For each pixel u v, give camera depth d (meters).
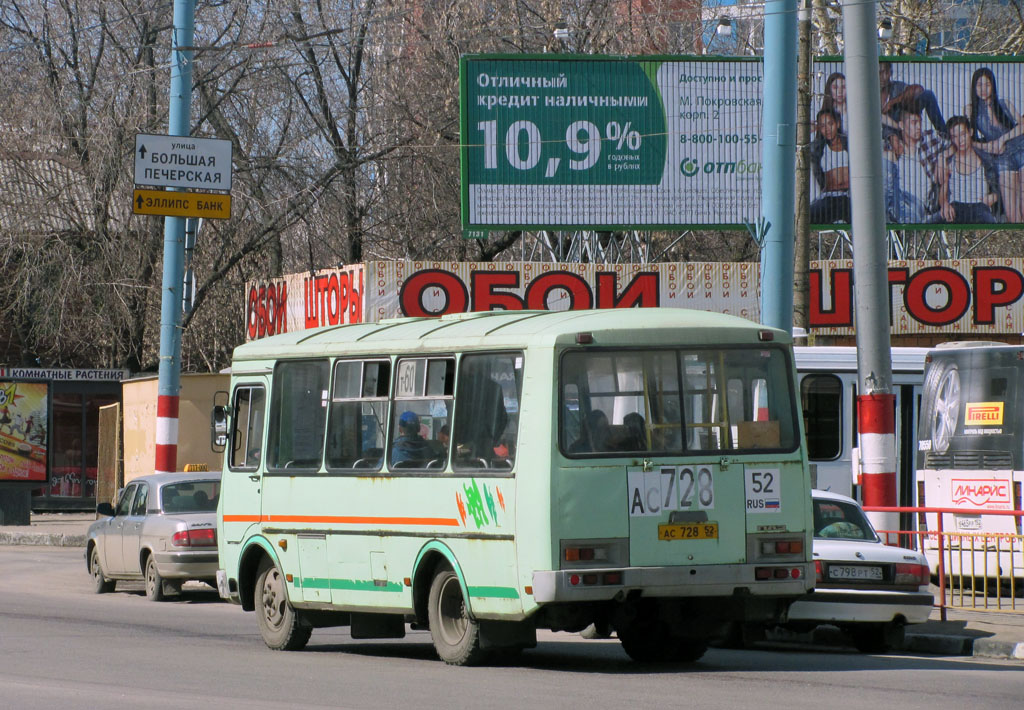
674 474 25.05
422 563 26.77
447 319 28.22
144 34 78.19
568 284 66.88
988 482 41.69
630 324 25.33
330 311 68.44
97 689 23.02
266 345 31.64
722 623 26.52
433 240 83.56
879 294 35.16
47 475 71.50
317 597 29.16
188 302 58.94
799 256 52.59
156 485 43.56
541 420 24.53
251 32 79.88
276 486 30.42
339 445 28.98
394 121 80.06
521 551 24.55
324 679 24.45
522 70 71.56
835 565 29.52
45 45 80.50
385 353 28.14
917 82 73.81
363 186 81.25
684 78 72.31
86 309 80.06
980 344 44.34
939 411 43.72
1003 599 35.03
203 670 25.83
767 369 26.20
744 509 25.47
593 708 20.75
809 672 25.69
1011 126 74.06
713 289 67.75
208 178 52.34
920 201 73.75
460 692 22.64
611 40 84.31
